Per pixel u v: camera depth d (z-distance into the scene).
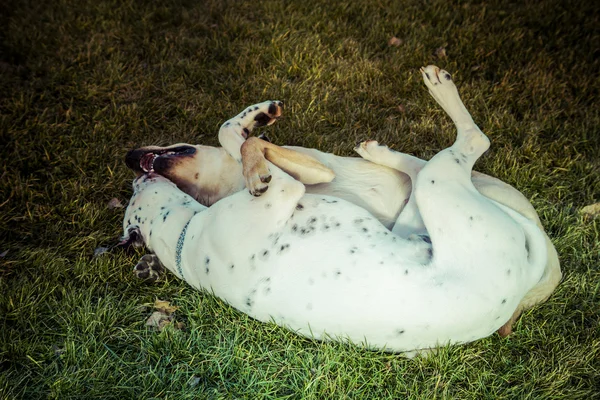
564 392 1.43
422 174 1.44
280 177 1.45
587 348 1.50
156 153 1.69
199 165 1.67
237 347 1.48
